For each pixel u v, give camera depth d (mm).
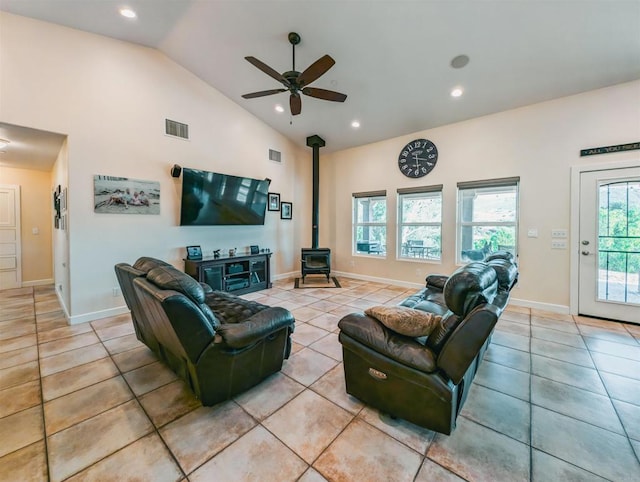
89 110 3232
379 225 5656
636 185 3158
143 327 2354
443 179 4617
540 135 3707
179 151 4062
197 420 1687
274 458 1414
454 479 1298
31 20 2842
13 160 4258
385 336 1661
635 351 2576
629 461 1398
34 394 1923
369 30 2941
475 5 2510
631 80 3117
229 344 1725
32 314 3543
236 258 4480
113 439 1534
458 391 1591
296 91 3037
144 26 3217
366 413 1756
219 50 3607
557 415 1739
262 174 5320
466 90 3646
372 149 5582
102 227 3383
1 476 1306
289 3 2758
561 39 2721
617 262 3305
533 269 3812
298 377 2158
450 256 4625
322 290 4949
